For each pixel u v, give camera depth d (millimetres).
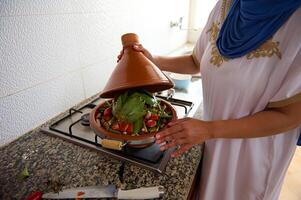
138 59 571
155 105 608
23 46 635
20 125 687
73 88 853
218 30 637
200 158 633
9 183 527
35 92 707
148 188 490
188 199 560
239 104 596
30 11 629
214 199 740
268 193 692
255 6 497
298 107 494
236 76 563
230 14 584
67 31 765
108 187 500
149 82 527
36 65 688
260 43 520
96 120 609
